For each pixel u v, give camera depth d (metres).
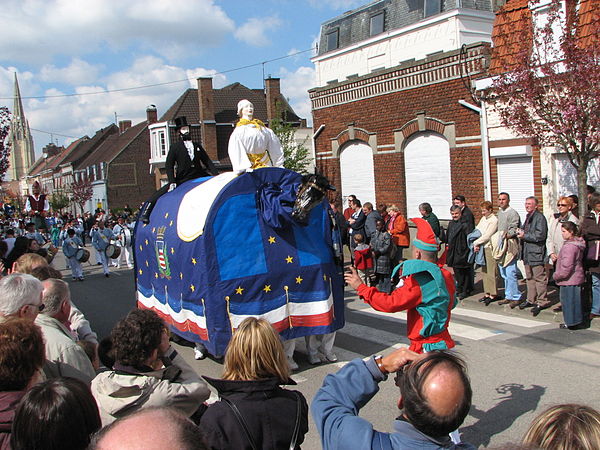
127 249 19.62
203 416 2.95
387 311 4.57
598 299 8.35
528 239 9.39
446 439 2.24
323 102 19.19
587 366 6.79
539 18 11.83
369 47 22.66
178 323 7.86
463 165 14.66
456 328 8.77
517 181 13.22
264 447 2.85
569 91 9.05
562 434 1.94
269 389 2.98
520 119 9.98
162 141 39.38
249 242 7.13
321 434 2.44
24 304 3.88
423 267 4.51
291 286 7.25
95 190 51.72
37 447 2.25
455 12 19.31
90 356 4.36
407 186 16.61
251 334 3.05
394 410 5.88
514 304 9.83
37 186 16.17
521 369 6.80
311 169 28.88
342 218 15.02
